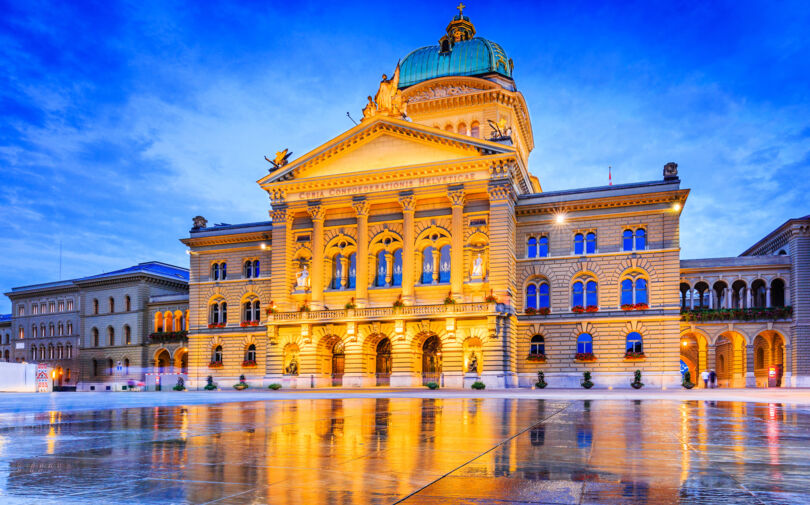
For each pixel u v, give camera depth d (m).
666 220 62.75
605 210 64.56
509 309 61.38
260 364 73.94
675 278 61.78
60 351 102.62
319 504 7.01
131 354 91.25
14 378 61.34
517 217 67.31
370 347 66.50
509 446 12.02
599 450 11.42
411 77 85.38
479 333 60.88
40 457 10.57
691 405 28.27
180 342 86.75
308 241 70.44
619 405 28.08
